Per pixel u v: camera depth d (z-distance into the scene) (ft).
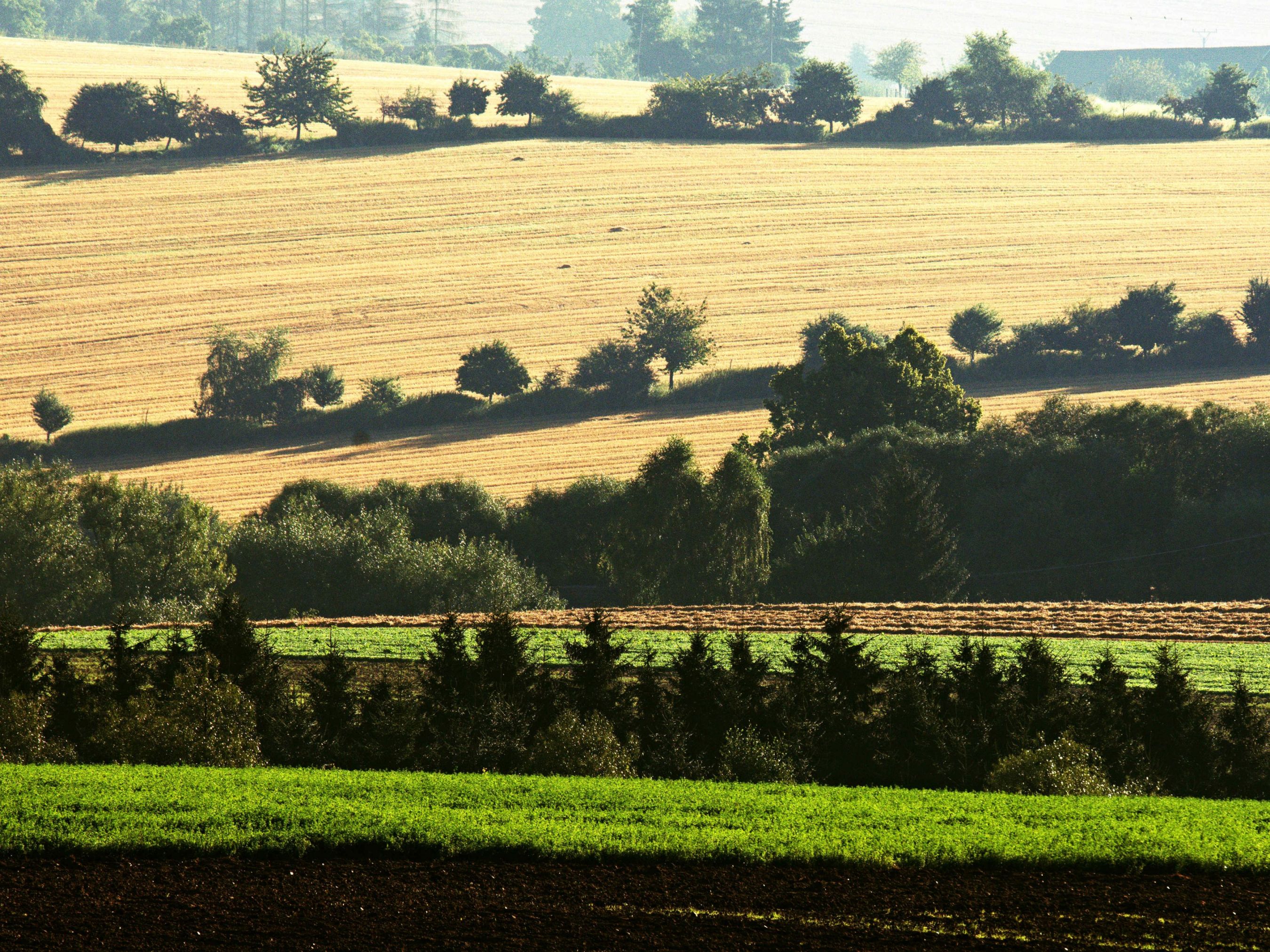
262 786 215.51
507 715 304.50
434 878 172.76
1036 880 175.11
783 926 157.58
